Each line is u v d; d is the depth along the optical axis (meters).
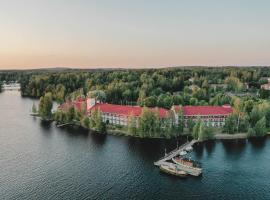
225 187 141.00
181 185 143.12
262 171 157.50
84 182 145.00
